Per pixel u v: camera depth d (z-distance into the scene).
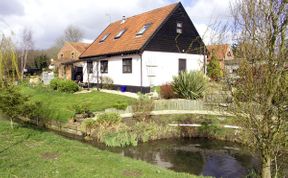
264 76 4.82
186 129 13.88
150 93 20.11
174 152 11.41
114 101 18.05
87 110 15.43
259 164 9.66
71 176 6.10
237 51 5.00
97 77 25.42
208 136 13.65
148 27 22.98
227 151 11.51
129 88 22.53
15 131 10.69
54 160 7.20
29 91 24.69
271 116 4.96
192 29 23.97
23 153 7.75
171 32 22.81
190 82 17.52
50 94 22.22
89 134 13.13
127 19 28.47
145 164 7.54
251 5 4.74
